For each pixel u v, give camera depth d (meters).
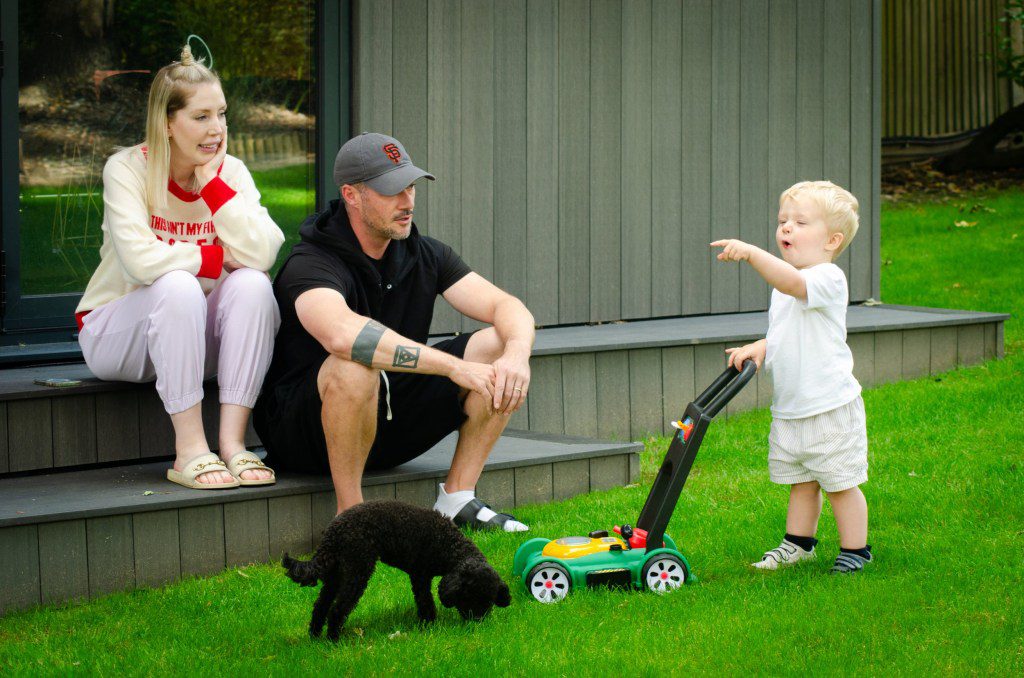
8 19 5.48
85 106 5.75
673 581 3.74
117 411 4.61
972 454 5.33
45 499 4.00
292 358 4.32
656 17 7.39
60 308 5.71
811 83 8.12
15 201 5.54
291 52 6.15
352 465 4.09
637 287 7.45
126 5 5.82
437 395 4.29
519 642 3.27
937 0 15.48
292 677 3.05
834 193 3.97
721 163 7.76
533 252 6.98
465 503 4.44
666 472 3.81
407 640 3.30
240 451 4.24
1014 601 3.54
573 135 7.10
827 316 3.87
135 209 4.21
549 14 6.95
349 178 4.10
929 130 15.62
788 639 3.29
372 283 4.25
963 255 10.95
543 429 6.07
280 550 4.22
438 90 6.53
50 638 3.42
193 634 3.41
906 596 3.59
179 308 4.12
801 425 3.90
